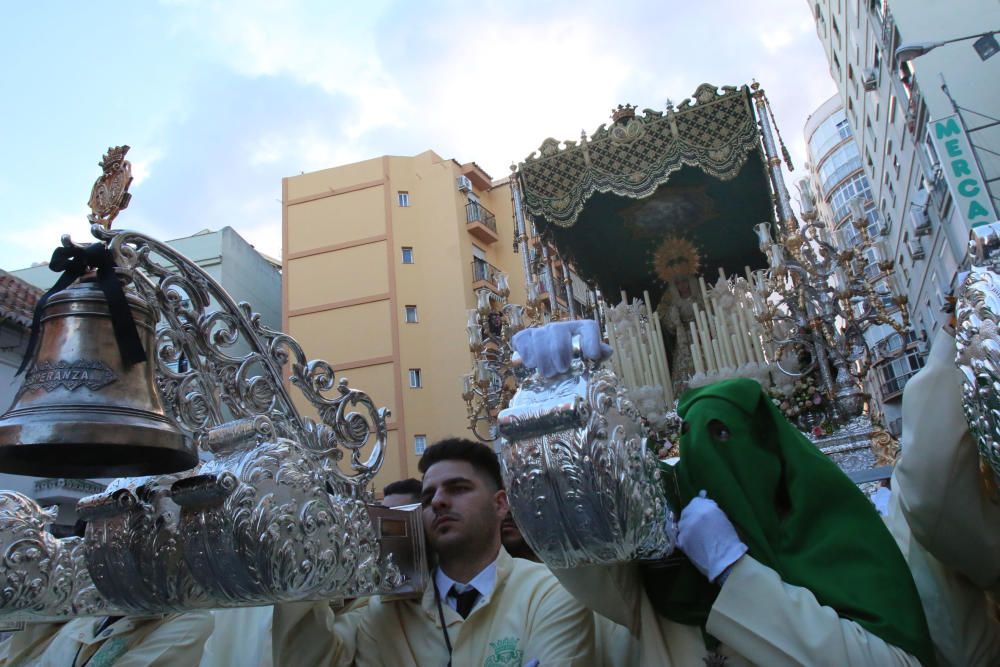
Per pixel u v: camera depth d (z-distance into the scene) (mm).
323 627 2318
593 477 1651
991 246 1662
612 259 8117
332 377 2596
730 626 1755
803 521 1969
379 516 2502
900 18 12766
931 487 1840
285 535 1912
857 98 19578
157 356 2057
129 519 2199
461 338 20672
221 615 3168
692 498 2055
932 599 2074
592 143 6898
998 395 1476
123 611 2402
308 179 22781
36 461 2062
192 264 2176
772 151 6270
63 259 1913
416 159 22812
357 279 21391
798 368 5500
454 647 2500
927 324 16984
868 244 5359
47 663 3463
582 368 1801
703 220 7664
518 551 3598
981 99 11836
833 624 1680
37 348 1910
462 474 2732
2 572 2613
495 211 23984
